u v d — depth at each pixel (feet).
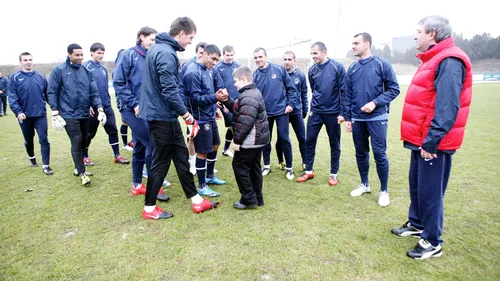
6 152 19.21
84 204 11.10
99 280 6.97
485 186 12.32
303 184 13.28
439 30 7.14
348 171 14.93
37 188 12.75
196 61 11.82
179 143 9.93
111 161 17.12
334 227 9.36
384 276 7.08
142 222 9.71
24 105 14.40
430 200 7.55
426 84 7.47
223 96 10.61
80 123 13.74
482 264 7.45
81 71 13.33
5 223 9.63
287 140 13.70
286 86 13.75
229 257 7.82
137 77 11.18
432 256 7.76
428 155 7.07
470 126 25.13
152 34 11.11
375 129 10.85
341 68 12.32
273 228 9.30
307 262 7.61
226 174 14.84
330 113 12.66
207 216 10.16
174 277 7.07
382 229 9.23
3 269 7.35
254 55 13.39
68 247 8.29
